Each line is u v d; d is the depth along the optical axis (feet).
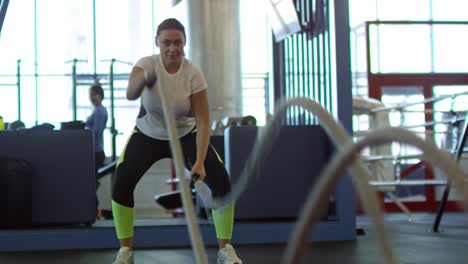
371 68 35.91
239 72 26.78
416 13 36.58
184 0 26.81
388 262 3.03
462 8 36.55
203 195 10.96
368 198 2.89
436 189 33.91
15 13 35.14
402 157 23.44
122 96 34.22
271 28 22.36
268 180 17.29
